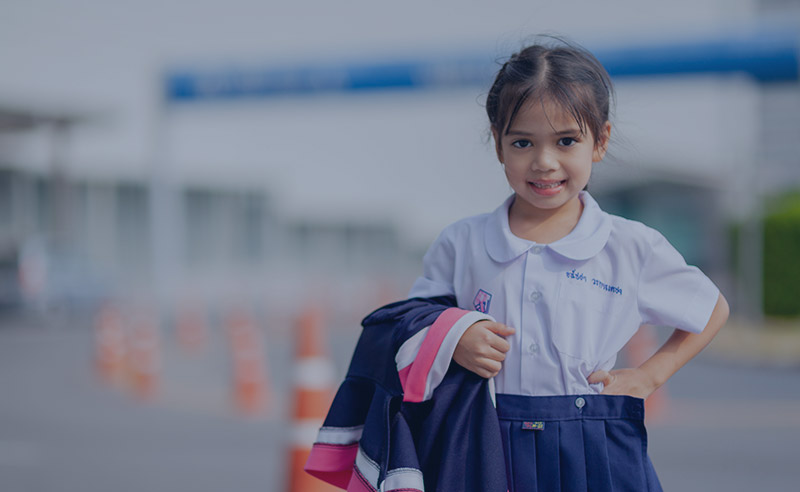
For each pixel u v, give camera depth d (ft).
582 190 6.71
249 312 60.64
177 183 61.05
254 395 24.41
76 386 28.30
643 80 42.32
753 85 57.88
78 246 61.41
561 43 7.11
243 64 49.14
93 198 63.72
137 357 27.71
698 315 6.37
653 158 63.93
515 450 6.15
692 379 31.30
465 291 6.63
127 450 18.83
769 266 49.32
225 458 18.07
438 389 6.23
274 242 74.59
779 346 39.68
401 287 75.87
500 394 6.27
